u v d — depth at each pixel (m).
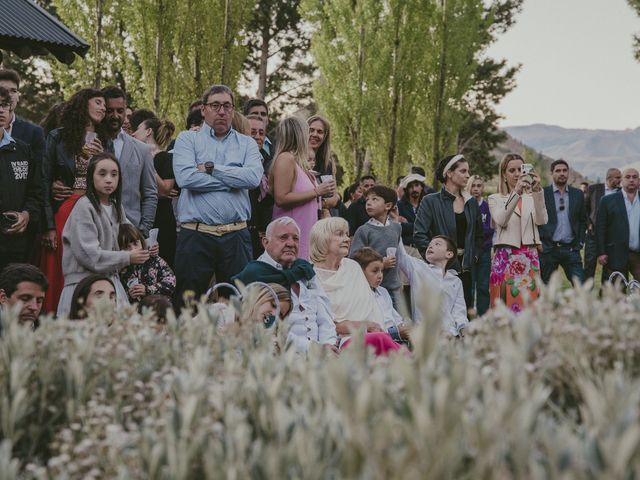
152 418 2.48
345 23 27.42
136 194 7.49
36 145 7.21
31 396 2.76
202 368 2.65
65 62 9.52
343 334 6.68
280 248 6.10
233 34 28.22
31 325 5.24
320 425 2.20
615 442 1.86
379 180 28.20
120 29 26.36
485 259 10.39
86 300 5.66
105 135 7.33
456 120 28.78
